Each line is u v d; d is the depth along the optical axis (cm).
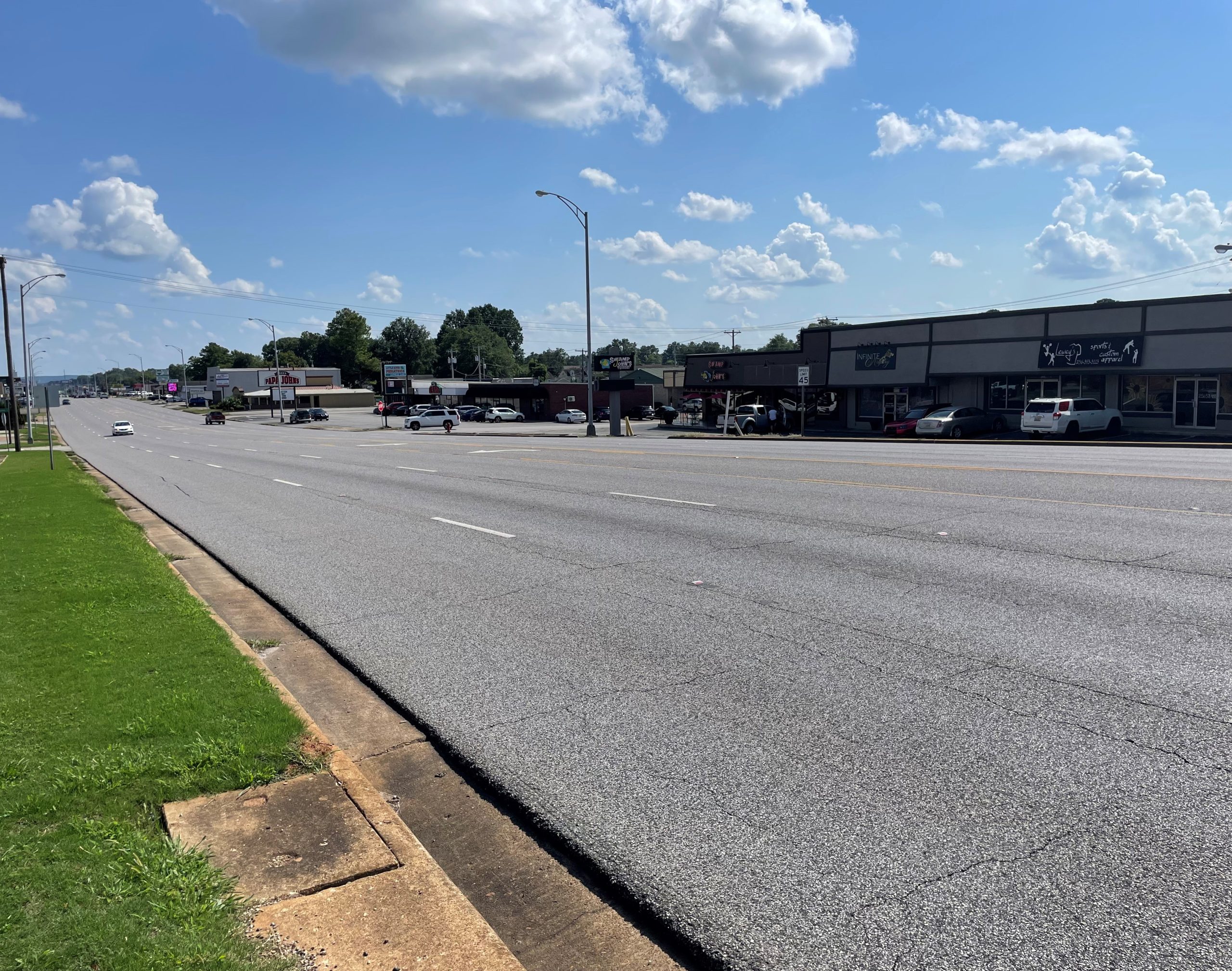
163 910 335
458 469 2425
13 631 747
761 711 559
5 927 319
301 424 8912
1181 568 884
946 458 2156
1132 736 497
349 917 351
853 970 315
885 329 4219
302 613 885
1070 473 1683
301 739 514
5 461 3872
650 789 463
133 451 4619
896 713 543
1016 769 462
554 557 1101
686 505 1473
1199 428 3284
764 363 4856
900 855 386
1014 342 3722
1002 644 668
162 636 729
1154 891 352
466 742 540
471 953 331
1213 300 3142
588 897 387
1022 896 352
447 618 839
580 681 637
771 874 378
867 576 902
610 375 4688
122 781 451
